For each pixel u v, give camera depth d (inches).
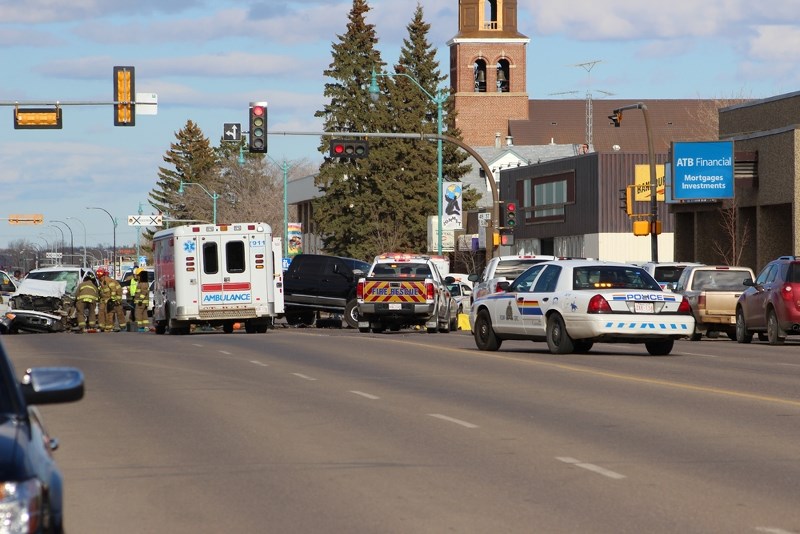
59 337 3927.2
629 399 1808.6
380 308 4237.2
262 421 1585.9
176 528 934.4
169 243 4266.7
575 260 2837.1
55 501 571.8
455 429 1496.1
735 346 3257.9
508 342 3440.0
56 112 4163.4
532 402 1782.7
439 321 4517.7
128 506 1023.6
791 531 900.0
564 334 2689.5
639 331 2603.3
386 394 1915.6
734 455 1273.4
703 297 3688.5
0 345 631.8
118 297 5044.3
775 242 5241.1
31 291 4694.9
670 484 1104.8
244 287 4180.6
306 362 2603.3
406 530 917.2
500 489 1087.6
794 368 2372.0
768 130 5487.2
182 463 1250.0
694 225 5944.9
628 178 7829.7
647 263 4183.1
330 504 1025.5
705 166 5315.0
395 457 1278.3
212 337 3804.1
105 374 2316.7
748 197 5319.9
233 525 944.3
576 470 1187.9
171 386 2065.7
